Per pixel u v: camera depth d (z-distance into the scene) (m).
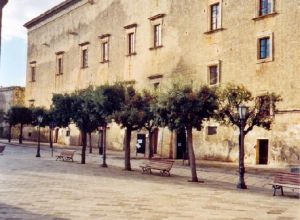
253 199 15.73
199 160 33.91
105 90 27.56
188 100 20.83
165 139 37.28
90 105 29.36
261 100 21.28
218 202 14.76
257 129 30.06
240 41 31.83
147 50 40.81
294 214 12.82
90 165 29.16
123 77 44.00
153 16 39.88
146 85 40.72
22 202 13.88
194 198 15.51
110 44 46.56
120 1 45.31
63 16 56.97
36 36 64.56
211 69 34.28
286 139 28.22
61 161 31.95
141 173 24.48
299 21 28.08
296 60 28.08
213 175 24.11
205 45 34.69
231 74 32.34
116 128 44.75
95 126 30.88
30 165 27.81
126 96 26.91
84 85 51.16
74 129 53.22
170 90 21.41
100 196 15.46
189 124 21.33
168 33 38.50
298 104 27.75
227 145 32.25
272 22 29.67
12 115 54.94
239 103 20.80
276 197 16.47
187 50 36.34
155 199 15.04
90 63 50.12
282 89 28.75
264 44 30.39
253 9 30.98
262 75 30.09
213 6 34.47
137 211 12.71
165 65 38.56
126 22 44.12
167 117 21.61
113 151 43.91
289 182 16.81
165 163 23.58
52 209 12.73
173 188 18.16
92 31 50.06
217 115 21.16
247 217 12.19
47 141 60.22
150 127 27.09
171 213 12.50
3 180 19.58
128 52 43.59
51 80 59.28
